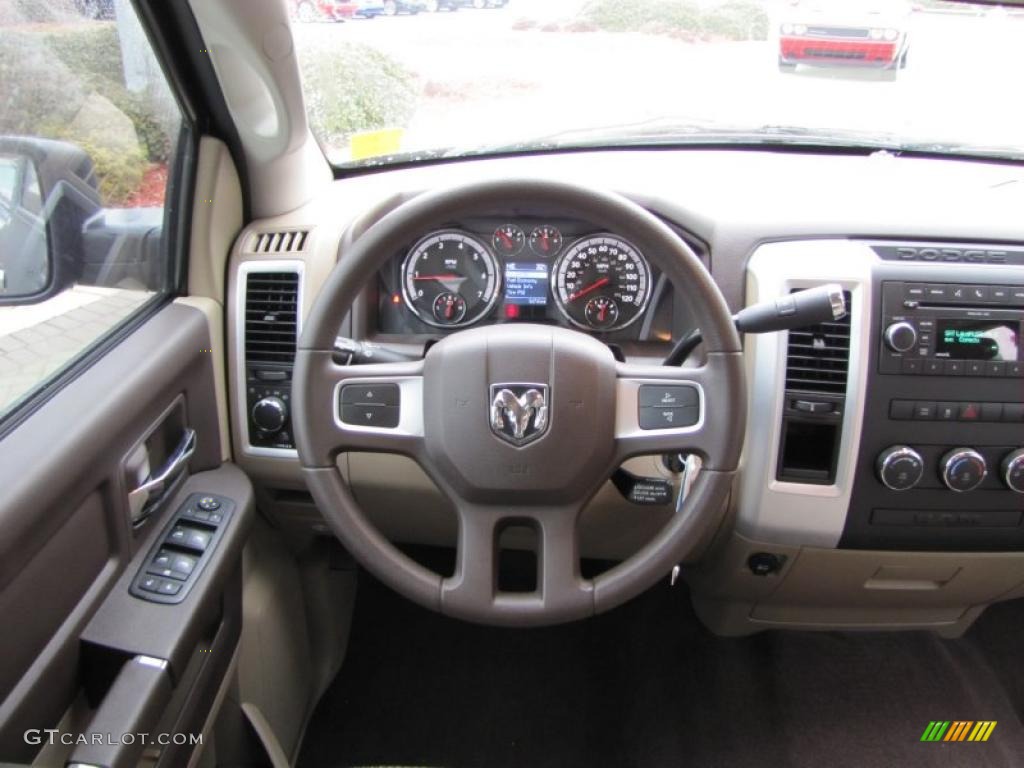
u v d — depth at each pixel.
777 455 1.16
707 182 1.34
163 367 1.03
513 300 1.29
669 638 1.72
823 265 1.13
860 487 1.16
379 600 1.81
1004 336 1.12
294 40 1.13
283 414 1.23
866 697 1.58
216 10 1.03
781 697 1.59
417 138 1.52
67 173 0.99
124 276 1.11
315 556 1.56
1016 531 1.20
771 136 1.53
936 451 1.15
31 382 0.88
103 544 0.92
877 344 1.12
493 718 1.54
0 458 0.77
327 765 1.45
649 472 1.17
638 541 1.29
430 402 0.96
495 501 0.96
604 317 1.28
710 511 0.95
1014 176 1.45
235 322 1.24
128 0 1.04
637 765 1.46
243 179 1.30
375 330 1.32
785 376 1.13
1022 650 1.69
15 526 0.73
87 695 0.91
